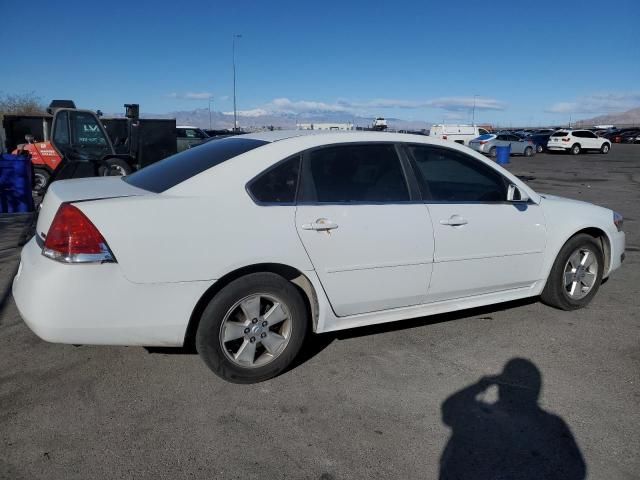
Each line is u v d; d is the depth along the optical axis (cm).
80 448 283
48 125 1457
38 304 303
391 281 387
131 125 1391
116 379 355
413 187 402
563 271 480
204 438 295
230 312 337
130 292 310
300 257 349
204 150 395
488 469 275
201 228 324
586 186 1662
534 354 406
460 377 369
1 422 305
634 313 496
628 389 356
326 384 356
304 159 365
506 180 451
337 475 268
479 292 439
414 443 295
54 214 318
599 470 275
